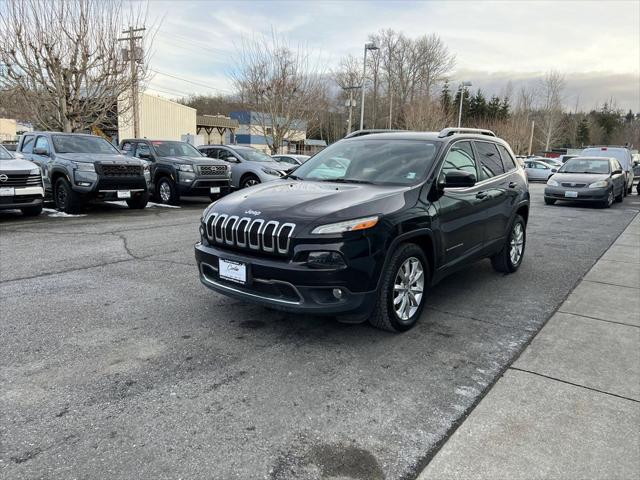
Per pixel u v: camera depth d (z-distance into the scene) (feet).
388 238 12.32
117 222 32.60
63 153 37.11
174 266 20.43
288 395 10.12
